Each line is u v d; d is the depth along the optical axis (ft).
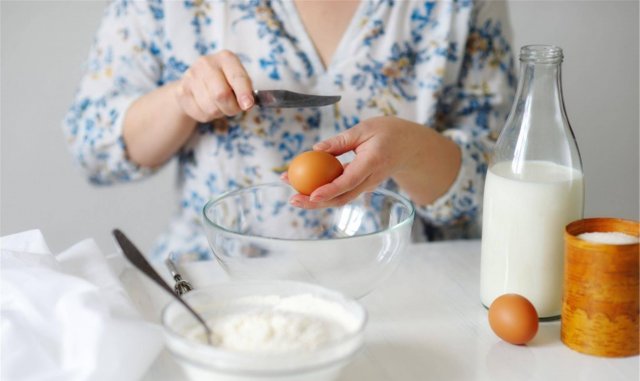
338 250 3.33
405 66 4.93
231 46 4.85
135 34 4.96
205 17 4.87
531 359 3.24
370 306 3.62
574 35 7.46
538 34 7.40
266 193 4.02
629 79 7.64
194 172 4.99
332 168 3.56
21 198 7.03
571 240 3.23
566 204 3.40
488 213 3.52
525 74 3.44
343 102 4.88
